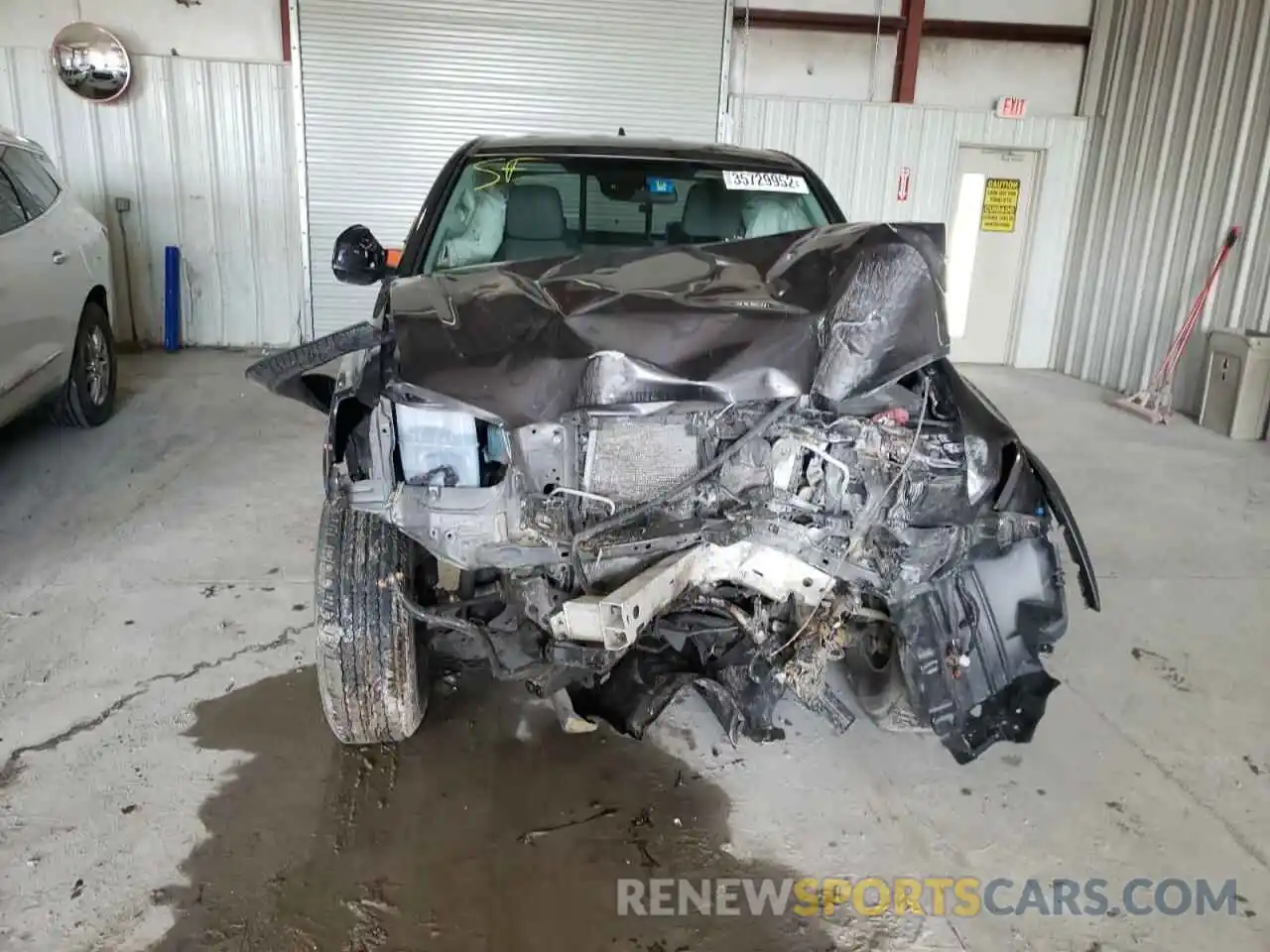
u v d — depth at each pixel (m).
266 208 8.51
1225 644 3.56
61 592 3.65
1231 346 6.73
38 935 2.01
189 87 8.14
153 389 7.00
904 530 2.20
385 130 8.28
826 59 8.70
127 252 8.41
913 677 2.38
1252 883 2.31
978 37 8.75
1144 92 8.15
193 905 2.11
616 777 2.63
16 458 5.27
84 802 2.45
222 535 4.28
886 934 2.11
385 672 2.42
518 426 1.99
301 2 7.90
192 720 2.84
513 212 3.26
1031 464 2.28
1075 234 9.14
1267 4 6.81
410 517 2.06
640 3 8.26
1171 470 5.87
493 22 8.16
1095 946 2.10
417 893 2.17
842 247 2.31
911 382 2.36
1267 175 6.86
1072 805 2.59
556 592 2.16
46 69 7.92
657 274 2.38
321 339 2.15
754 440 2.19
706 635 2.52
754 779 2.64
